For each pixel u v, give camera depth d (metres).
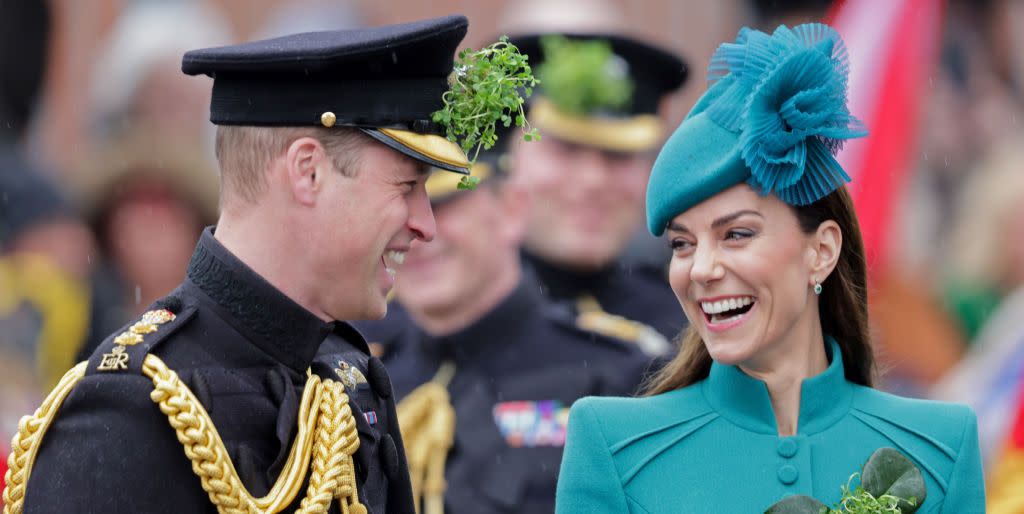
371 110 16.08
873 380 18.62
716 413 17.81
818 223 17.38
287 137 16.06
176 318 16.03
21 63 36.78
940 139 39.94
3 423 27.39
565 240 31.48
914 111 38.28
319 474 15.96
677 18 42.91
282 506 15.66
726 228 17.06
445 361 26.97
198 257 16.33
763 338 17.25
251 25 42.97
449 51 16.56
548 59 31.19
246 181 16.20
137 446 15.41
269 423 15.95
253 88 16.16
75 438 15.47
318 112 15.99
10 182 30.83
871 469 17.19
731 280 17.08
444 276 26.62
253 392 15.95
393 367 27.48
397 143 16.11
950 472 17.55
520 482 26.06
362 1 44.47
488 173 26.89
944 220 38.88
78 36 40.59
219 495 15.43
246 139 16.19
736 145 16.94
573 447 17.77
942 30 41.03
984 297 36.84
